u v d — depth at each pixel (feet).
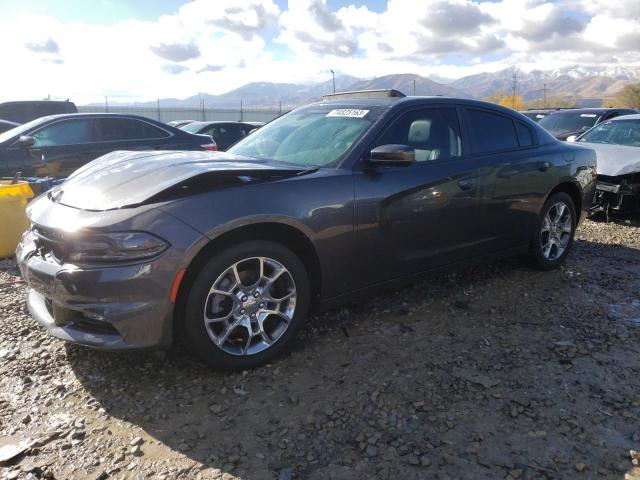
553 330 11.84
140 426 8.32
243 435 8.10
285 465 7.44
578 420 8.45
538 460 7.52
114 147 24.84
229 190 9.36
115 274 8.39
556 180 15.26
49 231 9.19
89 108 111.75
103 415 8.62
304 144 12.15
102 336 8.79
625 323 12.26
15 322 12.17
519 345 11.08
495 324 12.14
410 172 11.68
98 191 9.67
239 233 9.47
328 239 10.38
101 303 8.47
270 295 10.05
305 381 9.62
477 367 10.12
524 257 15.98
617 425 8.33
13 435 8.09
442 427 8.26
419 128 12.38
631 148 24.23
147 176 9.78
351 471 7.31
